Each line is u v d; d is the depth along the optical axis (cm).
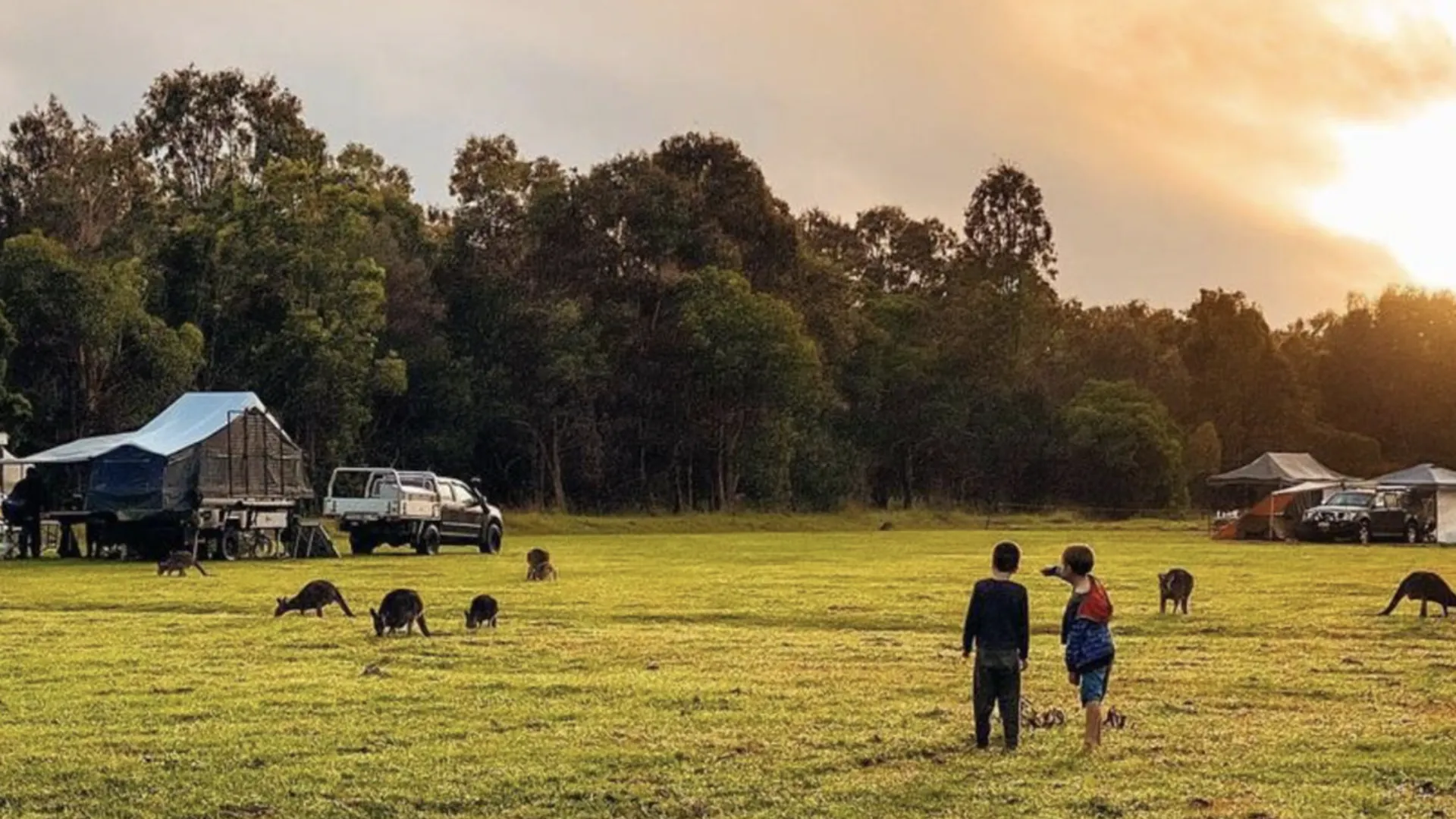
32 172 7706
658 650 1962
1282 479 7581
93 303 6462
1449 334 11550
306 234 7194
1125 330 11738
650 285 8175
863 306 10300
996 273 10738
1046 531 7688
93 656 1895
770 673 1738
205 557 4388
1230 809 1073
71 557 4494
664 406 8244
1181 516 9612
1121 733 1364
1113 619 2455
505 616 2467
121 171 7975
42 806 1088
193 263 7231
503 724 1388
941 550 5069
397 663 1828
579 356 7644
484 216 8269
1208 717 1453
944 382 9831
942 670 1775
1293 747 1298
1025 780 1166
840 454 9112
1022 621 1289
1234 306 11138
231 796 1112
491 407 7669
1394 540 6184
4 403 6038
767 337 7994
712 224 8438
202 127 9025
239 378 7075
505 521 6956
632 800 1103
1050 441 10025
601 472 7956
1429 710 1506
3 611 2589
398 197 8544
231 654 1919
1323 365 11881
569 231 8125
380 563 4119
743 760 1234
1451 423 11469
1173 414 11269
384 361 7162
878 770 1204
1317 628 2322
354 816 1065
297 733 1345
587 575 3538
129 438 4409
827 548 5269
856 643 2056
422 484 4647
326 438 7100
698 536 6581
